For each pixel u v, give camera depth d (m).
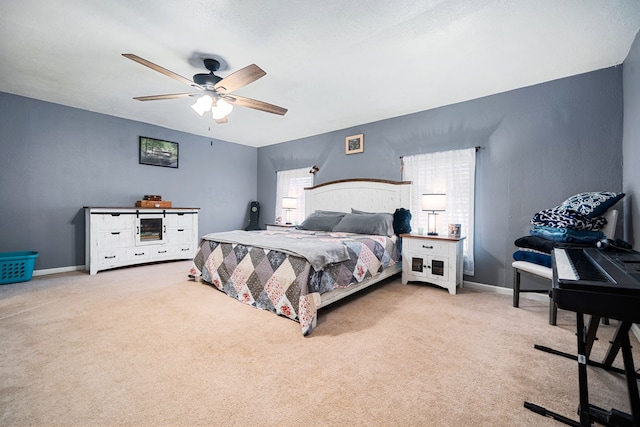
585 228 2.34
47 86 3.21
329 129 4.80
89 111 4.07
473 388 1.44
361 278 2.74
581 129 2.72
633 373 1.04
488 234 3.26
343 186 4.54
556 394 1.40
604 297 0.85
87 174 4.07
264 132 5.06
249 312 2.43
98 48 2.37
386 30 2.08
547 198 2.90
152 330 2.06
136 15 1.93
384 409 1.29
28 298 2.74
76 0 1.79
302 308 2.08
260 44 2.27
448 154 3.52
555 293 0.92
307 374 1.55
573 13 1.88
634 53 2.19
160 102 3.71
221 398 1.34
